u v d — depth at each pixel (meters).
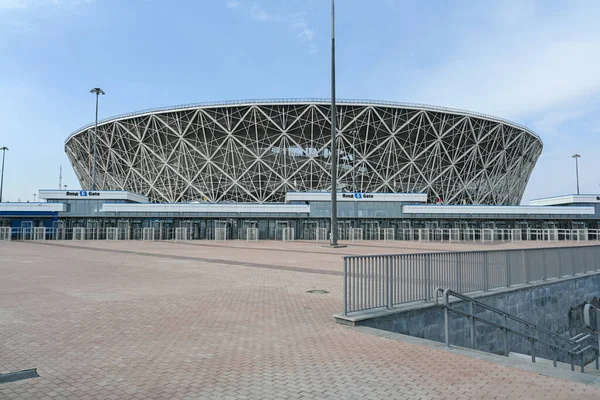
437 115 58.19
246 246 34.59
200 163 60.16
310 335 7.27
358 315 8.22
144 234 46.25
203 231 49.50
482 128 60.56
